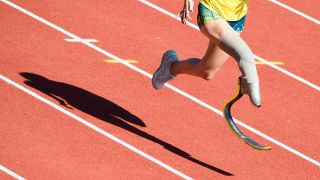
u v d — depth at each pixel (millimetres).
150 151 11375
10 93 12234
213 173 11125
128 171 10852
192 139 11852
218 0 10625
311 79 14453
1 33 14047
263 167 11492
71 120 11773
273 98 13508
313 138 12477
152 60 13977
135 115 12211
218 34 10453
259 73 14312
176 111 12531
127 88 12945
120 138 11555
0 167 10508
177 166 11148
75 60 13531
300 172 11539
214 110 12742
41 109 11930
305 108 13383
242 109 12922
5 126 11398
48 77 12867
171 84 13281
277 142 12180
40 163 10711
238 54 10234
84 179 10516
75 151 11094
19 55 13391
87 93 12586
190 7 10789
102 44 14203
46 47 13797
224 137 12047
